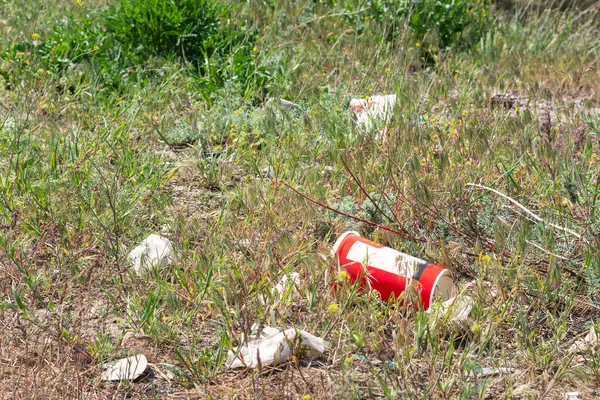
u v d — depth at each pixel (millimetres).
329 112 6727
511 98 8070
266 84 7617
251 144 6160
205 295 4301
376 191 5340
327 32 9688
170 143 6551
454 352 3869
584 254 4555
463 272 4543
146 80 7426
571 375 3654
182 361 3719
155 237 4809
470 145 5848
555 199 5207
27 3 9992
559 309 4348
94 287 4406
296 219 5012
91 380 3666
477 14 10203
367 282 4234
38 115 6734
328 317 4102
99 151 5969
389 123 6312
